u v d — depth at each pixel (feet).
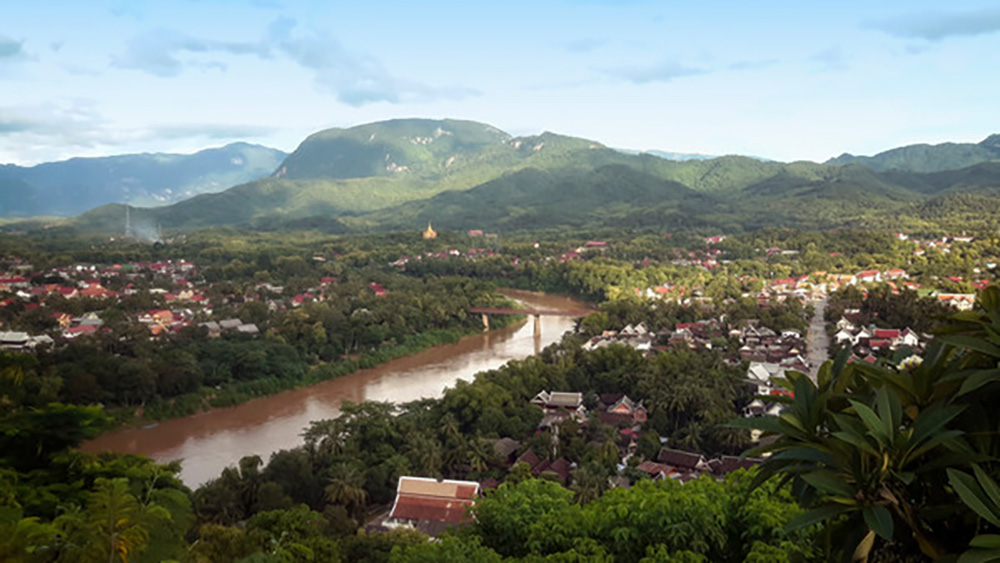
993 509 28.27
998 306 35.06
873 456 32.91
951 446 30.96
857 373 36.76
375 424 263.70
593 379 359.05
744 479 73.51
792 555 41.34
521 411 298.35
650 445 268.00
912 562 34.68
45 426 109.70
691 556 65.51
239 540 121.29
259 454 296.71
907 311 462.60
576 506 84.84
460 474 249.96
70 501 97.35
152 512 81.20
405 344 497.05
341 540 177.17
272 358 410.72
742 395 327.47
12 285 629.10
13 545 71.77
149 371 350.64
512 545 86.38
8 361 315.78
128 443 312.71
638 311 529.86
